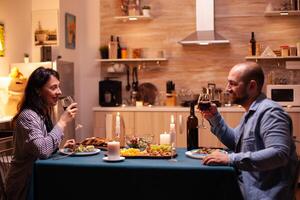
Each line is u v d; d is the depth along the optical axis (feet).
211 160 6.92
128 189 7.16
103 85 17.58
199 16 17.02
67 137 16.02
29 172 7.81
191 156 7.84
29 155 7.82
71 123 16.44
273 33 17.43
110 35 18.80
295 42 17.28
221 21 17.80
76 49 18.56
